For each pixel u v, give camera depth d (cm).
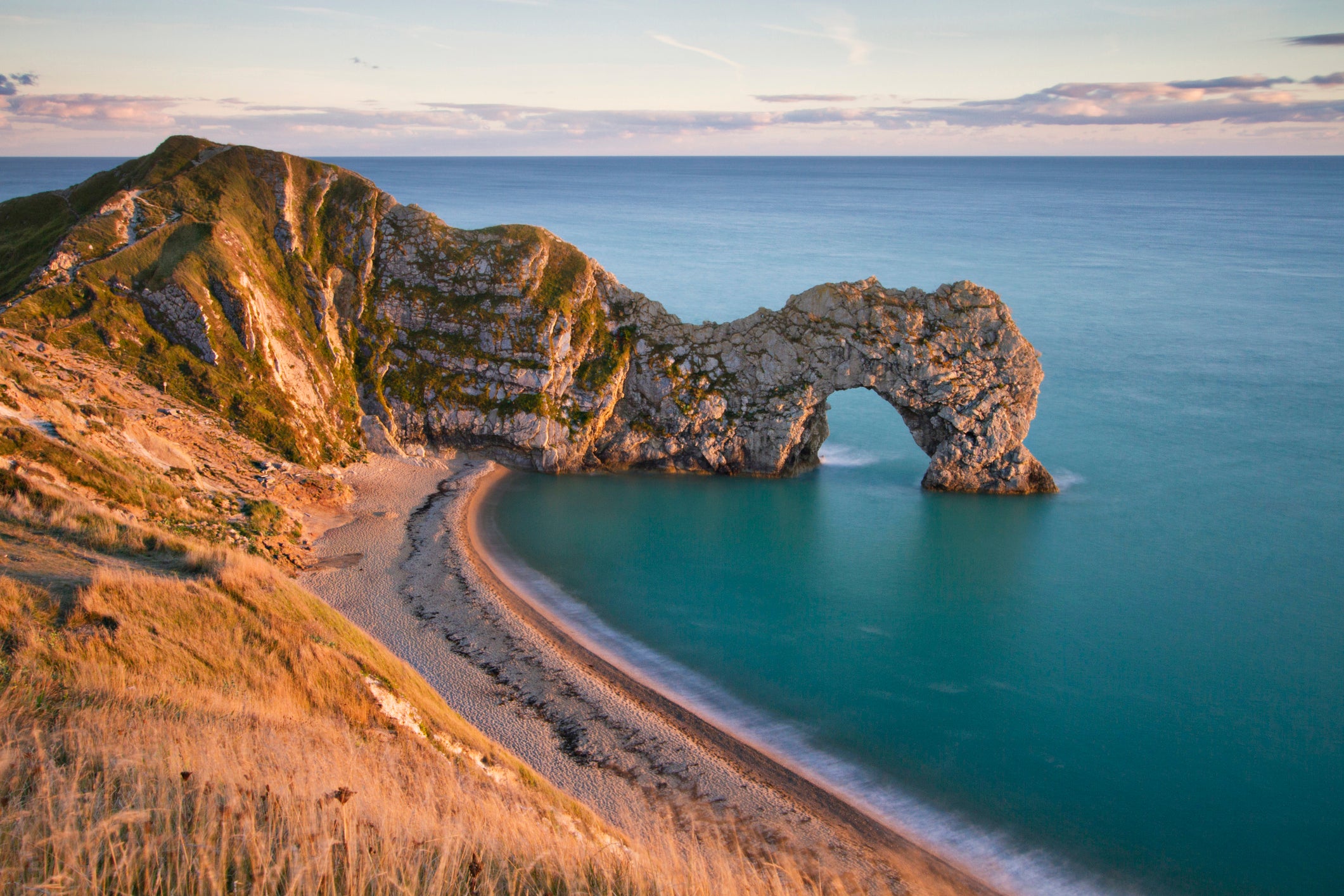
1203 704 4575
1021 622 5416
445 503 6794
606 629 5166
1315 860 3525
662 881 1493
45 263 6450
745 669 4788
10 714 1720
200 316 6381
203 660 2523
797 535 6731
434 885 1234
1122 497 7588
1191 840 3616
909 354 7712
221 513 5169
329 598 4947
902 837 3559
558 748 3859
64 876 1088
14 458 3938
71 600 2453
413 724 2928
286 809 1441
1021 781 3941
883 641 5156
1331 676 4841
